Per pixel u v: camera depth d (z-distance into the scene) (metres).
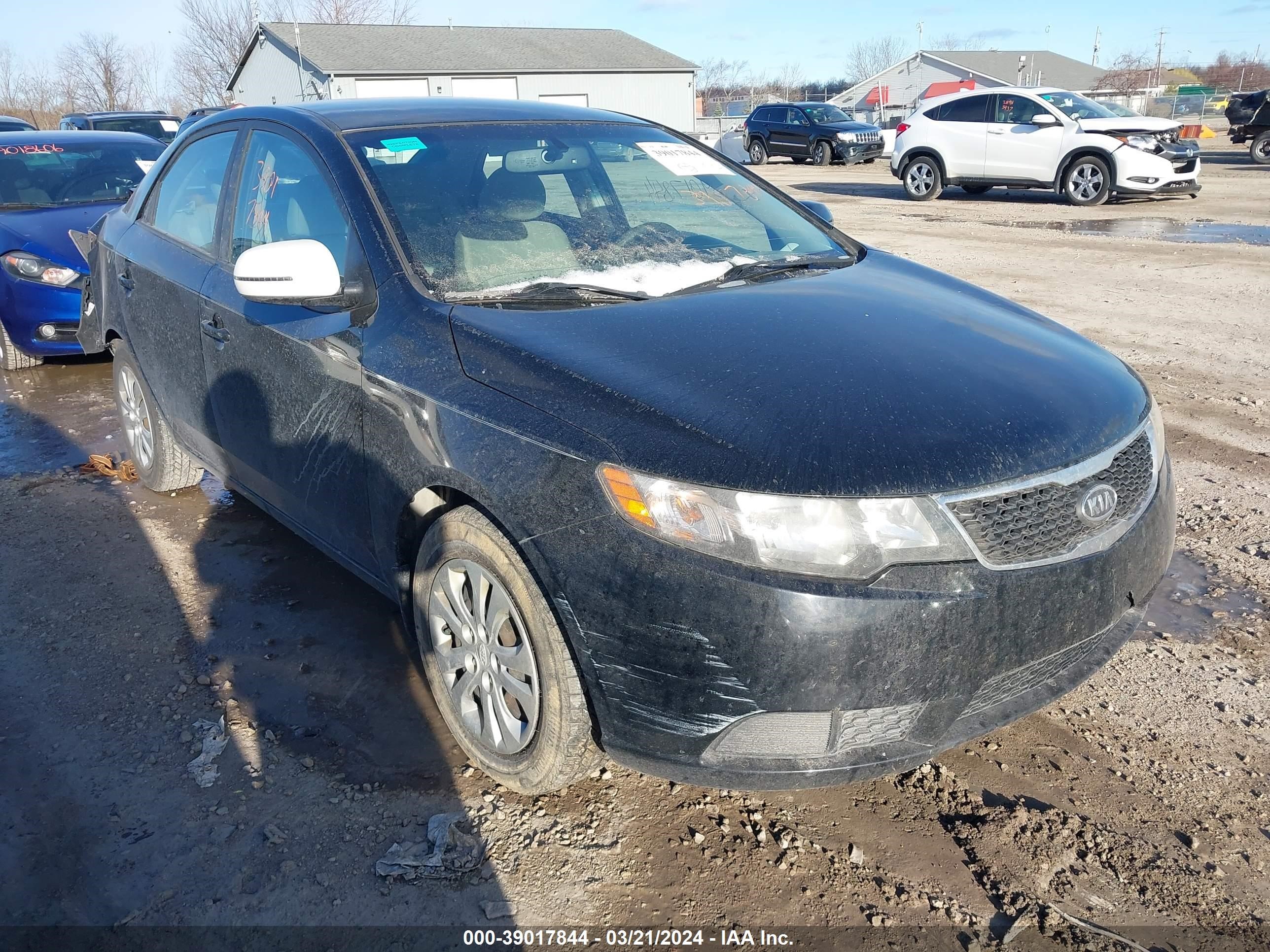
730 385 2.28
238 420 3.46
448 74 39.47
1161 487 2.55
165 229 4.09
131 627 3.45
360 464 2.80
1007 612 2.11
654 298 2.83
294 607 3.57
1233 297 8.11
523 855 2.42
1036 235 11.75
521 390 2.35
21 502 4.56
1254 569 3.80
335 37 40.12
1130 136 13.99
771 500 2.02
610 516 2.12
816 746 2.12
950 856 2.41
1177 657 3.25
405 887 2.33
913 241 11.43
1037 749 2.80
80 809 2.58
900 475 2.06
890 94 63.06
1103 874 2.35
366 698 3.04
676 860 2.41
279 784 2.67
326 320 2.92
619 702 2.19
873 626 2.00
